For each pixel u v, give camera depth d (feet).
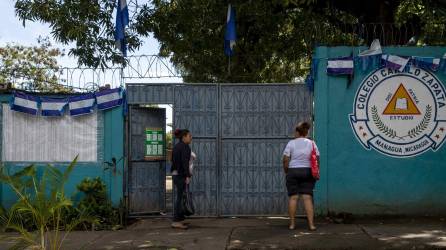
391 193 32.35
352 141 32.48
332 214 32.37
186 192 29.94
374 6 45.34
